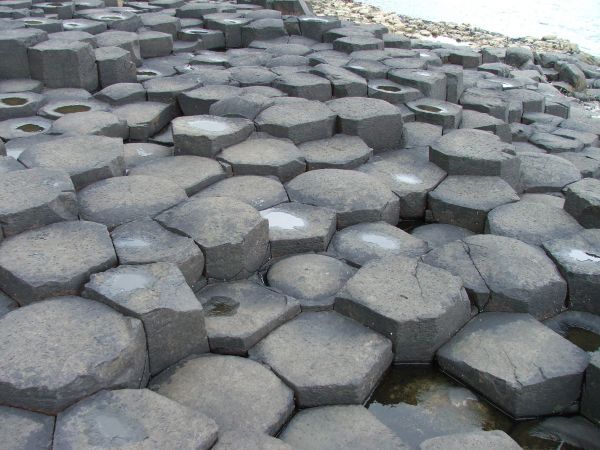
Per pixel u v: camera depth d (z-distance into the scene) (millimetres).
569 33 15062
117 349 2730
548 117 7609
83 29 8297
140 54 8273
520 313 3611
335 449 2725
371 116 5617
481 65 9328
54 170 4062
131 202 4117
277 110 5715
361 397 3053
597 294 3742
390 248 4148
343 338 3320
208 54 8727
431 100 6766
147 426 2488
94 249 3465
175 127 5168
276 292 3645
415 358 3375
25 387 2529
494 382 3109
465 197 4699
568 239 4117
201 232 3742
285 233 4098
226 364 3123
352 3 17000
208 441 2467
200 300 3572
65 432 2439
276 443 2514
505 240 4047
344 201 4520
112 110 6113
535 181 5352
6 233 3566
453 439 2650
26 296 3164
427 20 15555
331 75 6859
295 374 3049
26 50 6602
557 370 3127
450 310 3369
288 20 9633
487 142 5301
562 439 2990
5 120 5809
